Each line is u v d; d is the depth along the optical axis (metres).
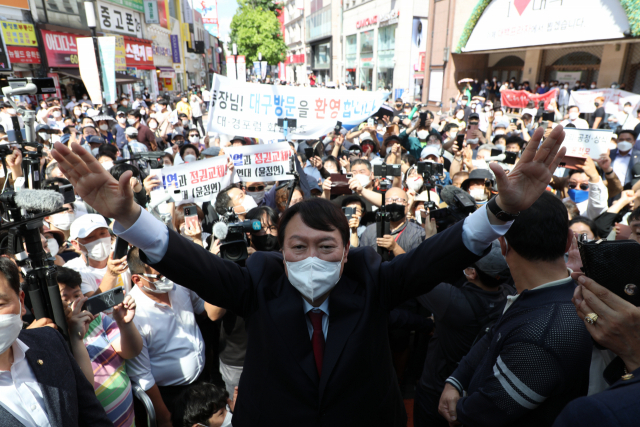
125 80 18.94
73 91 16.80
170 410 2.56
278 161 4.42
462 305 2.02
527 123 9.93
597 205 3.76
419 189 4.25
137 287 2.49
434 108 24.08
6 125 7.18
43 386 1.37
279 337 1.25
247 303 1.33
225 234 1.80
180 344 2.54
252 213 3.01
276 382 1.26
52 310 1.64
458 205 2.29
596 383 1.49
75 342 1.75
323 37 43.44
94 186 1.06
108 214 1.08
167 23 30.25
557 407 1.32
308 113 5.64
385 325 1.35
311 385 1.23
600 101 10.88
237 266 1.36
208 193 4.05
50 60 14.49
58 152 1.02
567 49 18.61
